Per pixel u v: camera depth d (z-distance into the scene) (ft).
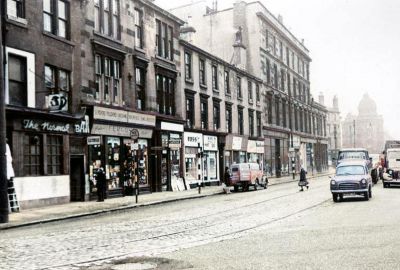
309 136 239.50
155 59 107.34
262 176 121.80
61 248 35.35
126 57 95.86
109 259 30.76
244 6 175.11
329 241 36.01
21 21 68.74
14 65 68.39
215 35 176.14
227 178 108.78
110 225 49.78
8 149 63.77
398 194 87.25
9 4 67.92
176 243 37.04
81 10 83.35
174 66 116.06
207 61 134.31
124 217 58.49
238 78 156.35
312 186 124.98
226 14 176.04
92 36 85.81
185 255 31.65
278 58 196.54
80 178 81.56
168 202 83.66
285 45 209.36
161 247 35.22
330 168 327.67
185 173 119.34
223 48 174.40
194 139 124.36
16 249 35.29
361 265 27.25
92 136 80.69
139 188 98.99
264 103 178.09
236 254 31.65
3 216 51.98
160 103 109.60
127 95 95.61
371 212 56.70
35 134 71.20
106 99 89.81
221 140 139.64
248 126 162.40
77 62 81.56
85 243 37.58
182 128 117.19
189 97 123.13
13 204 63.72
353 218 50.98
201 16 179.01
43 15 74.43
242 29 175.01
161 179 108.37
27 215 59.72
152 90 105.40
